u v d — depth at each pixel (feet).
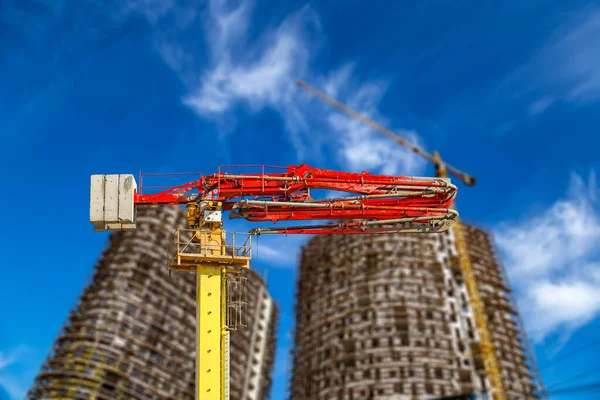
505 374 490.08
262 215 152.87
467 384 474.08
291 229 155.02
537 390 496.64
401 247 556.10
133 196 144.15
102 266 533.96
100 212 141.59
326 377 499.10
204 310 137.39
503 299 554.05
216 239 143.64
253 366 587.68
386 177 159.53
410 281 529.45
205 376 132.57
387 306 515.50
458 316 516.32
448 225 162.40
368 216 158.20
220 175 149.79
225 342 135.74
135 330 483.51
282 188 152.35
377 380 475.31
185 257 139.64
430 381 468.34
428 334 494.18
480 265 572.92
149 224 555.69
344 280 552.82
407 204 161.79
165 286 523.29
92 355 451.53
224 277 141.18
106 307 487.20
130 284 506.89
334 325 529.04
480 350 495.82
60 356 454.40
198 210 147.33
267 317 641.81
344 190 156.97
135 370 462.19
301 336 556.51
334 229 158.20
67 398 424.87
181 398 478.18
